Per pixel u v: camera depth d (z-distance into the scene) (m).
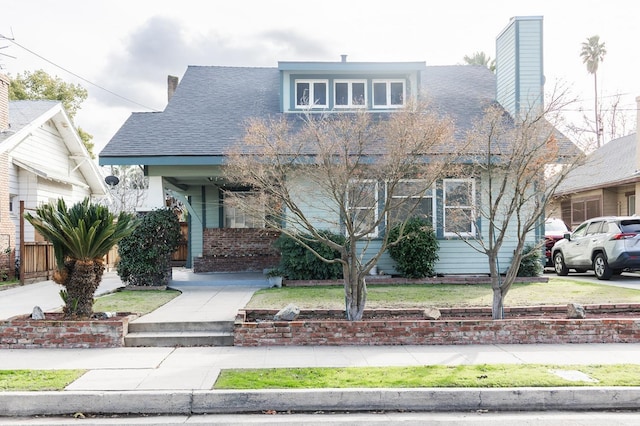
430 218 14.23
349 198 9.51
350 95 16.34
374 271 14.15
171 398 5.71
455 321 8.19
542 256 14.64
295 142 11.26
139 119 15.45
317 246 13.45
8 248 15.66
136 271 13.32
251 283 14.02
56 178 18.86
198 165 14.14
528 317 9.28
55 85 34.56
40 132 19.17
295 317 8.76
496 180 13.59
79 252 8.82
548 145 9.51
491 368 6.66
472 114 15.77
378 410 5.77
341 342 8.12
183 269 20.22
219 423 5.34
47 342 8.05
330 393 5.78
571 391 5.84
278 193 9.25
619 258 14.09
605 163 24.75
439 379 6.17
